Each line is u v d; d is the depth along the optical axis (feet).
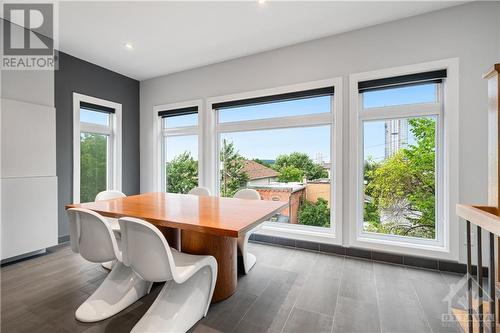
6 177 8.56
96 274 7.73
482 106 7.41
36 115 9.46
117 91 13.20
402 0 7.49
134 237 4.50
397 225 9.14
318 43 9.77
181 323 4.98
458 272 7.75
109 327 5.22
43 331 5.09
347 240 9.29
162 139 14.29
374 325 5.33
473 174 7.52
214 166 12.48
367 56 8.95
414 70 8.23
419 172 8.80
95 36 9.56
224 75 11.84
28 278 7.46
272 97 10.74
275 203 7.50
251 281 7.31
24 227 8.95
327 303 6.18
